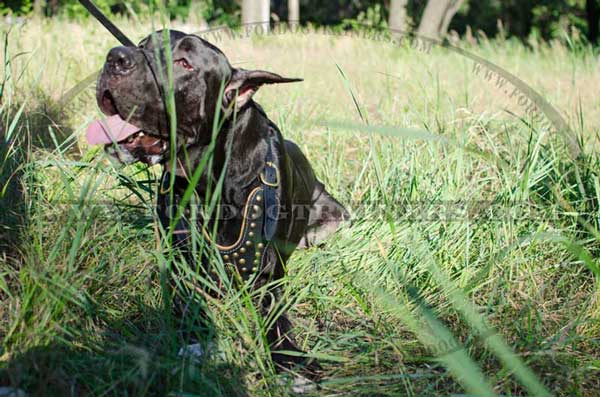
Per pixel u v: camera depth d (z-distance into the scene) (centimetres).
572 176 271
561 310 222
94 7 212
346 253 234
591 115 397
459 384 190
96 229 212
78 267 199
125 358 182
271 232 202
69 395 174
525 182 250
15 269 200
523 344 202
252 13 414
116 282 204
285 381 191
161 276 188
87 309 185
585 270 240
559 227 248
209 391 179
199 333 193
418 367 200
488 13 1262
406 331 212
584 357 205
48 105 303
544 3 1222
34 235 195
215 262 193
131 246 216
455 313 216
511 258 235
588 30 1056
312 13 966
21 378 171
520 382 191
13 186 216
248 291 205
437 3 702
